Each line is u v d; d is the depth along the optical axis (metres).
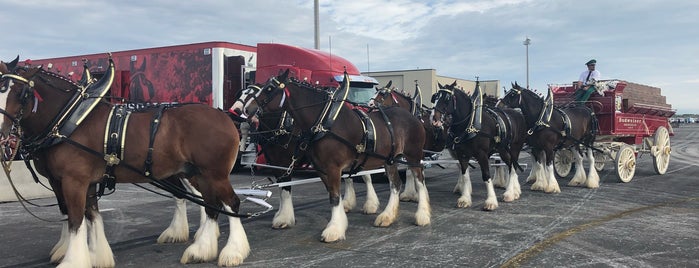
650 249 6.02
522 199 9.73
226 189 5.54
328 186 6.84
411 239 6.67
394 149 7.33
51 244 6.63
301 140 6.75
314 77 11.51
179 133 5.34
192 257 5.66
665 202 9.26
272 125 7.77
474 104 8.73
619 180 12.02
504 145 9.26
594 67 12.94
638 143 13.02
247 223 7.86
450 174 14.36
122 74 13.27
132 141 5.14
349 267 5.46
